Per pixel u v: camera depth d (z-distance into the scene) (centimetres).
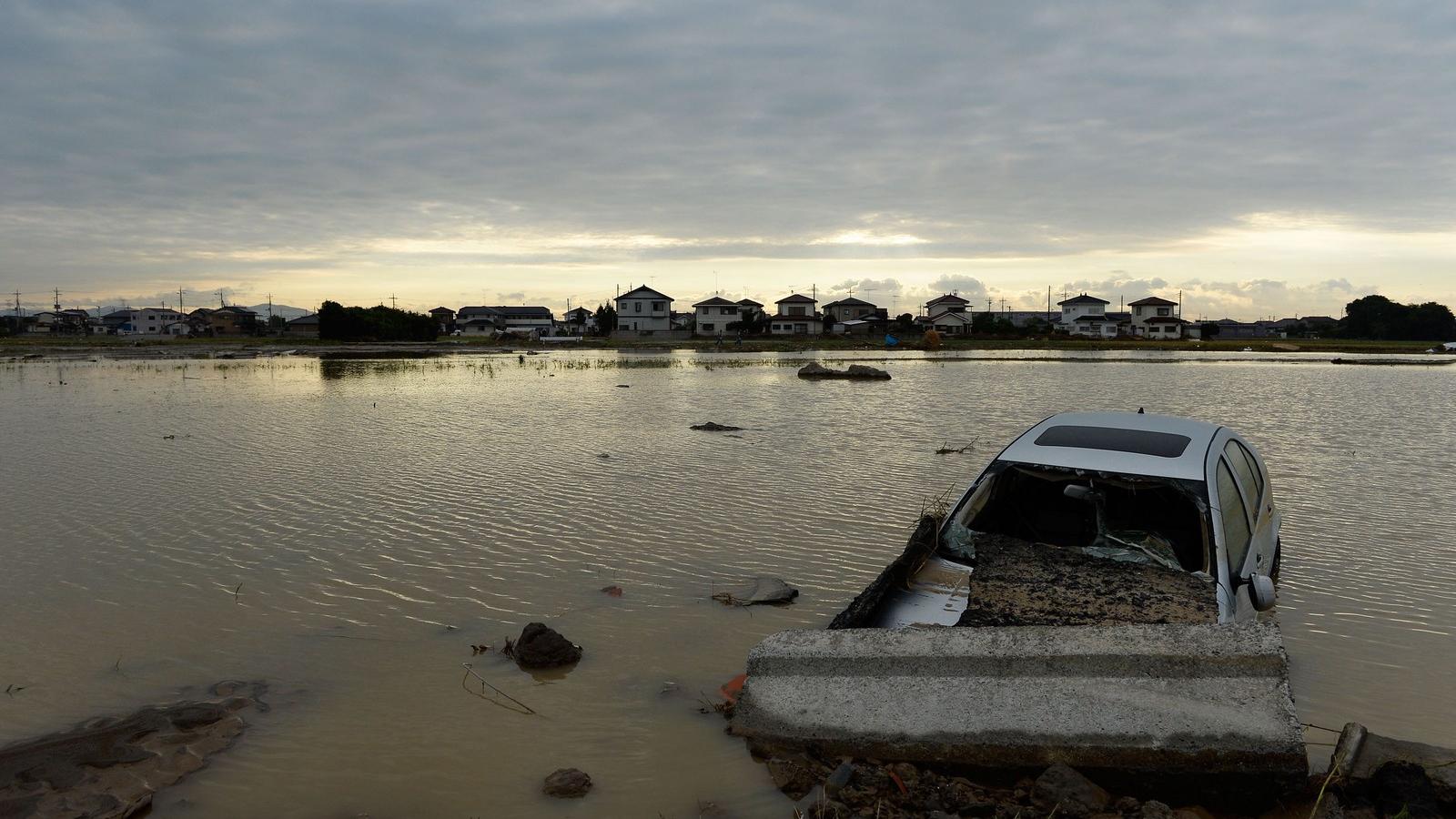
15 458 1421
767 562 829
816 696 493
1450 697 551
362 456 1441
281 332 13988
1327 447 1570
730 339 9862
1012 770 450
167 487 1176
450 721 518
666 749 487
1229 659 450
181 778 451
